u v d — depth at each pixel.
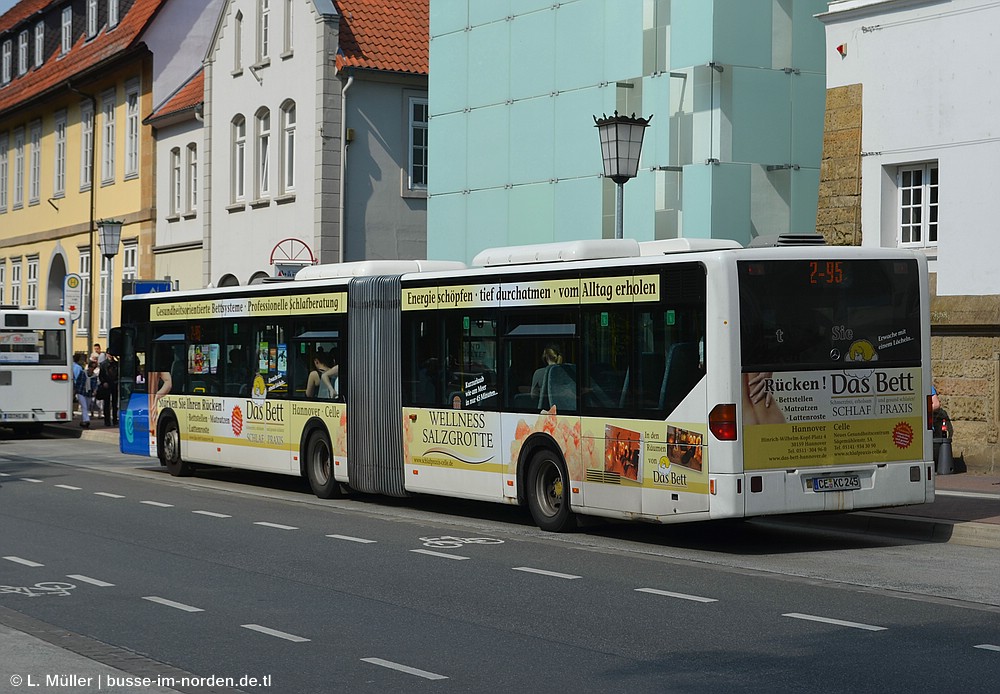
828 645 9.41
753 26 25.11
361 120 36.09
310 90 36.00
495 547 14.63
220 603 11.20
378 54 36.28
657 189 25.67
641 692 8.10
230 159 39.88
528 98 28.53
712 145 24.80
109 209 47.94
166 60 44.69
